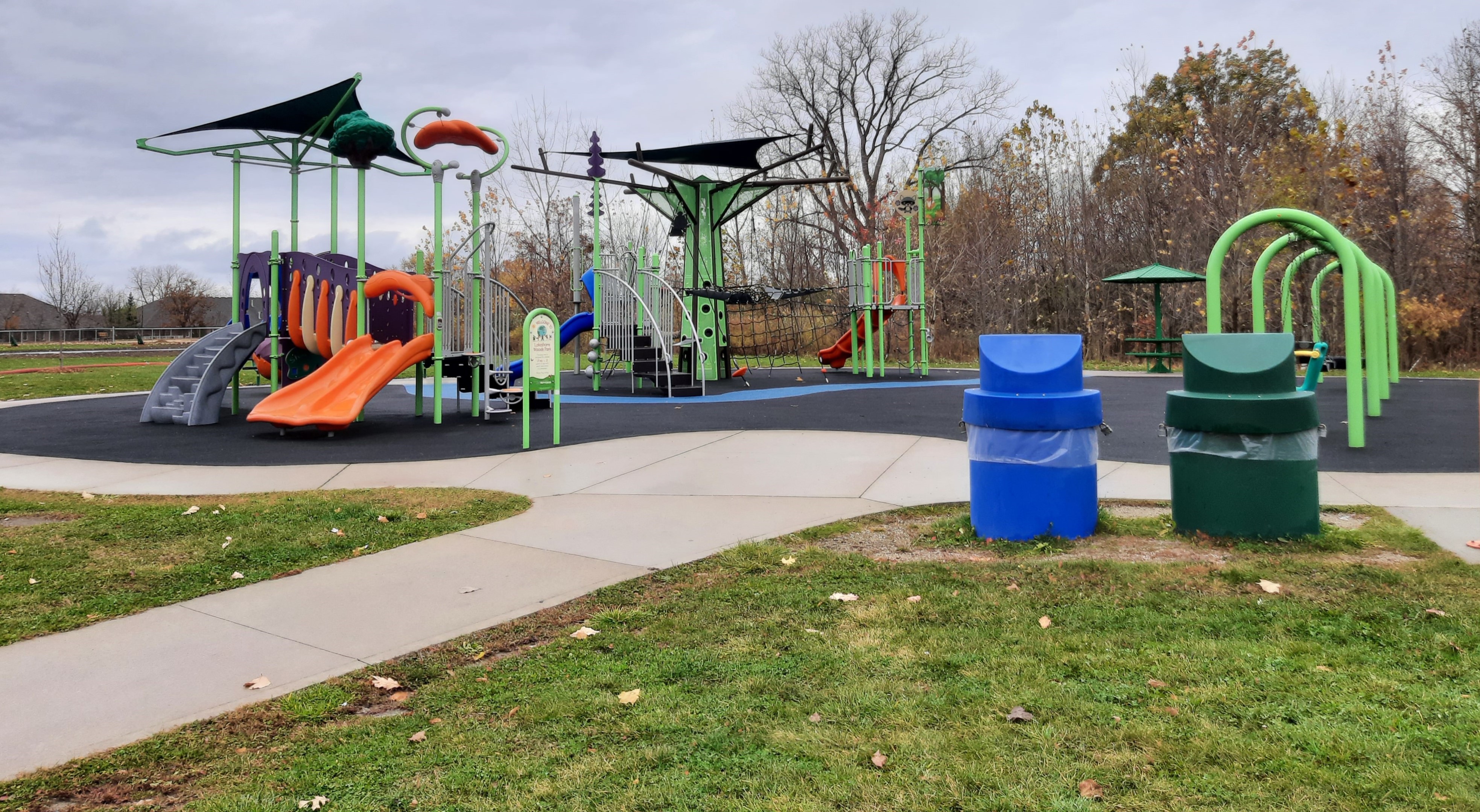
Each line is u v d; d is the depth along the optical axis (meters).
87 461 9.50
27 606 4.50
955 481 7.41
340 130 11.63
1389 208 22.86
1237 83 29.25
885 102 44.69
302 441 10.83
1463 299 22.11
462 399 16.81
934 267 32.66
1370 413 10.45
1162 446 8.84
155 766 2.81
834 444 9.40
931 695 3.16
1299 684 3.12
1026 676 3.30
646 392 17.11
